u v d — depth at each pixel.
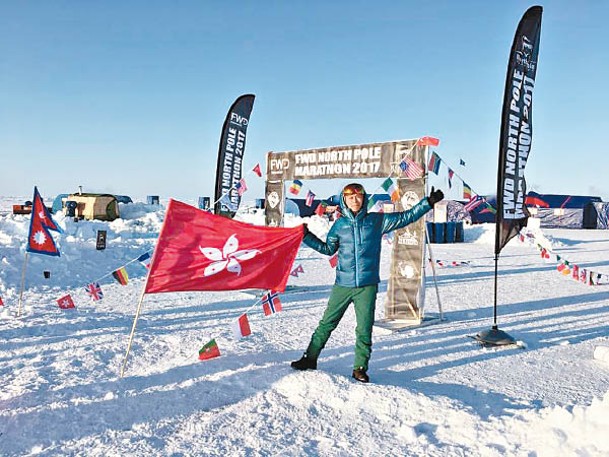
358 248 4.41
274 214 9.80
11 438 3.22
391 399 3.83
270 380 4.32
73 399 3.84
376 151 7.79
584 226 43.44
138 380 4.32
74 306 7.39
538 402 4.01
